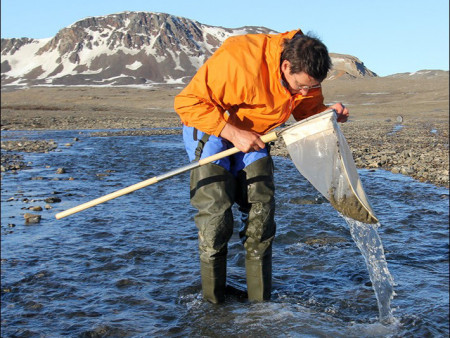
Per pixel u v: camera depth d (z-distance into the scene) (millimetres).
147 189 8891
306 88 3500
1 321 3750
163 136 23703
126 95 107125
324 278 4492
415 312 3795
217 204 3822
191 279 4461
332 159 3527
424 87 87312
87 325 3664
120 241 5645
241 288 4281
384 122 33812
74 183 9867
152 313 3842
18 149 17094
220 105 3635
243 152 3729
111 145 18641
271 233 3975
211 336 3453
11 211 7332
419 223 6305
